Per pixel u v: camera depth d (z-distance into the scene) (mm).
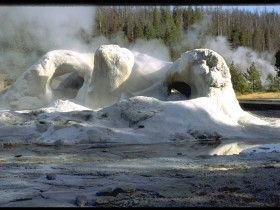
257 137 19391
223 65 23625
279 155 12703
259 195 7301
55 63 28422
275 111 34875
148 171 10086
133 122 19516
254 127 20859
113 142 17547
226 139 18703
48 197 7465
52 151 14914
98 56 25953
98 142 17484
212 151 14688
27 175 9711
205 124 19703
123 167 10781
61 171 10242
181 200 7012
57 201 7188
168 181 8695
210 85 22812
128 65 26281
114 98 26188
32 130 18656
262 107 38188
